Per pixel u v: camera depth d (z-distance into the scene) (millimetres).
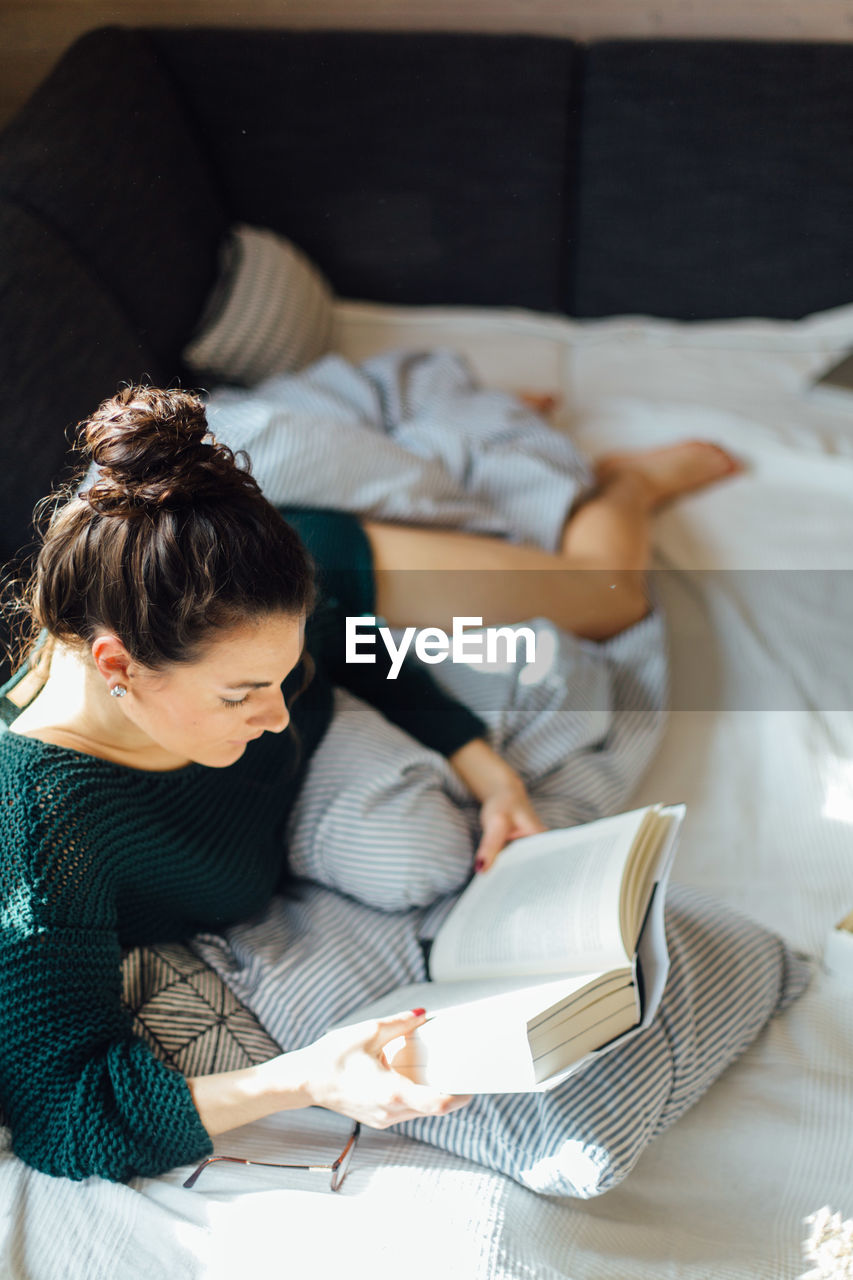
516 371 2033
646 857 910
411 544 1328
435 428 1611
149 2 1813
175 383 1658
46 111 1548
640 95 1931
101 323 1418
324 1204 781
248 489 751
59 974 762
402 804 1013
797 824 1199
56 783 794
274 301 1873
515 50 1900
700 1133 883
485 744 1156
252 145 1960
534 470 1545
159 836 872
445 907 1013
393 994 900
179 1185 804
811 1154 854
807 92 1900
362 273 2137
